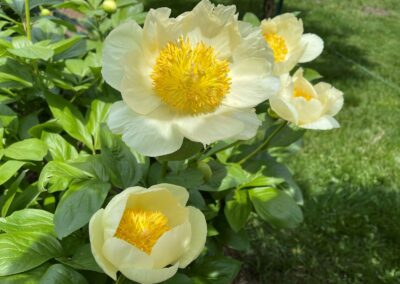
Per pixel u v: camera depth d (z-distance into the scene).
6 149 0.34
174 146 0.29
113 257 0.26
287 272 0.83
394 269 0.85
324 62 1.69
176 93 0.30
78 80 0.45
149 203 0.30
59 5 0.50
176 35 0.31
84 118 0.44
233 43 0.32
